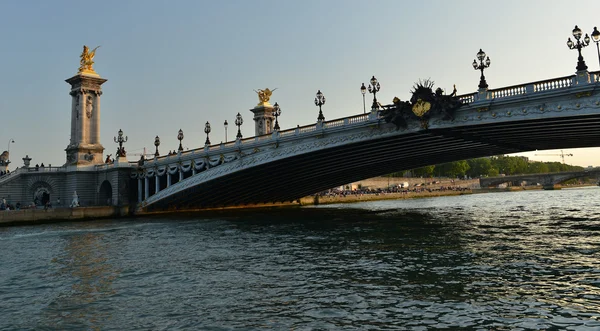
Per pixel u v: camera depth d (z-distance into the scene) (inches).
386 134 2249.0
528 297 730.8
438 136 2252.7
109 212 3361.2
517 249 1194.6
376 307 706.8
